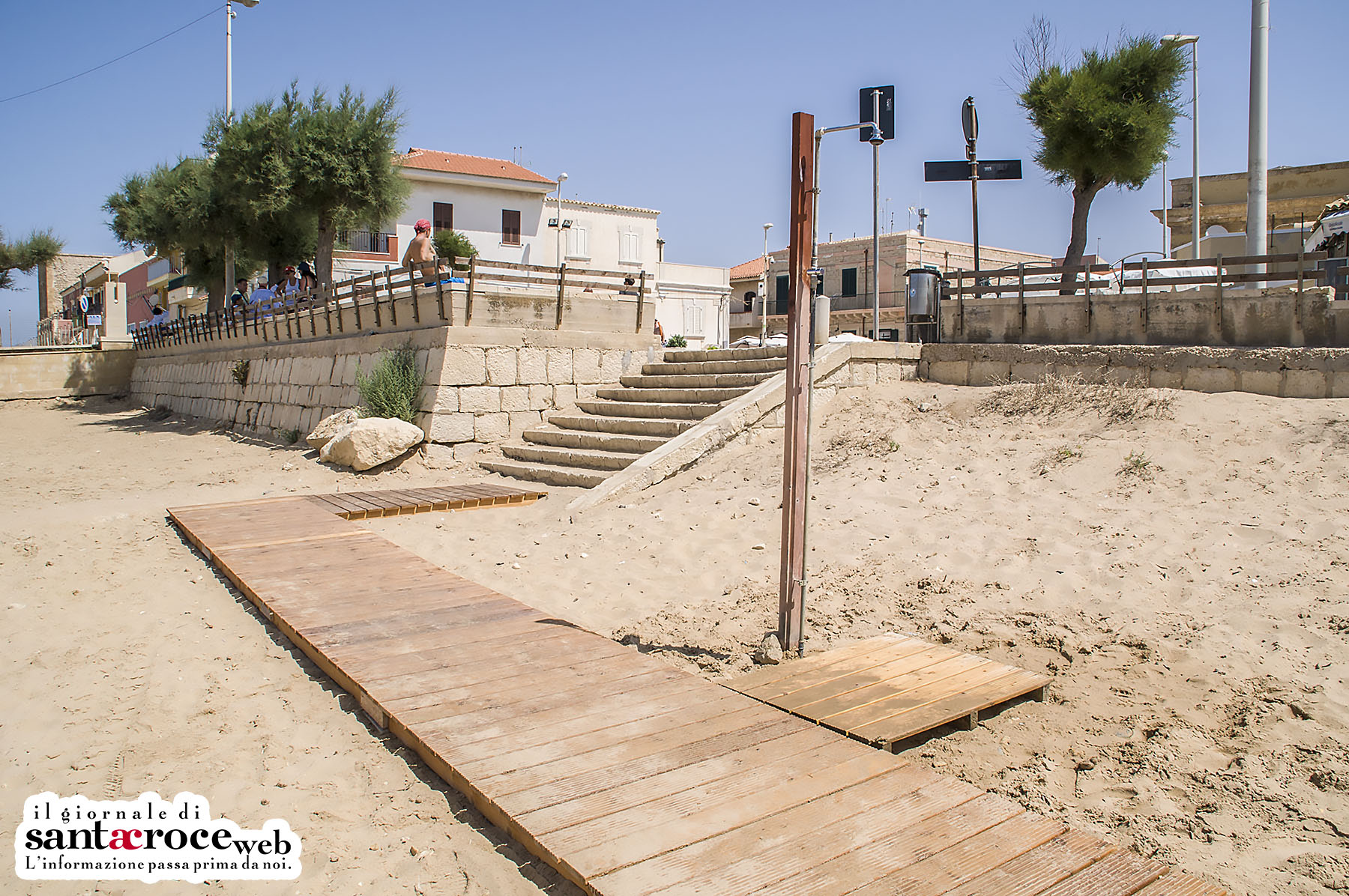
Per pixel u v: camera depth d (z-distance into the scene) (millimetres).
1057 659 5316
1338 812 3689
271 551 8242
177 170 28922
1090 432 9086
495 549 8633
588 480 11375
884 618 6133
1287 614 5348
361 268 37031
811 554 7445
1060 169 14906
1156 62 14547
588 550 8367
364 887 3256
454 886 3234
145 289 54219
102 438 22219
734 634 5906
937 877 3039
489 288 14852
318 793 3961
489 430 14172
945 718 4383
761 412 11539
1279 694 4621
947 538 7348
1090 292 11125
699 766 3887
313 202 21953
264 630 6273
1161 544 6574
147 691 5164
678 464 10789
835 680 4953
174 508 10609
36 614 6629
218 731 4625
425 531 9523
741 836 3301
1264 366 8898
